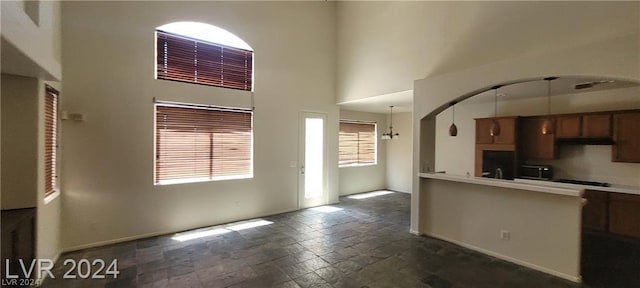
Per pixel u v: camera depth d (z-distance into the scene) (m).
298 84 5.57
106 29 3.69
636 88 4.13
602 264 3.19
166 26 4.21
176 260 3.23
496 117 5.38
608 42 2.57
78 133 3.54
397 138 7.79
